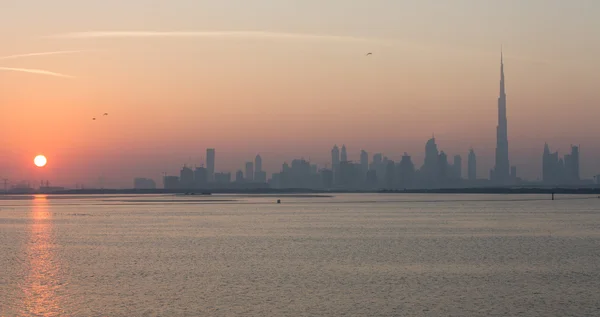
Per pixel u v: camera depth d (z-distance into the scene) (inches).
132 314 2145.7
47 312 2178.9
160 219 7372.1
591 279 2817.4
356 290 2551.7
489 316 2118.6
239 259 3513.8
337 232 5378.9
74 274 2974.9
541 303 2309.3
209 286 2640.3
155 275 2938.0
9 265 3299.7
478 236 4958.2
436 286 2637.8
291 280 2787.9
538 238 4778.5
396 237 4862.2
